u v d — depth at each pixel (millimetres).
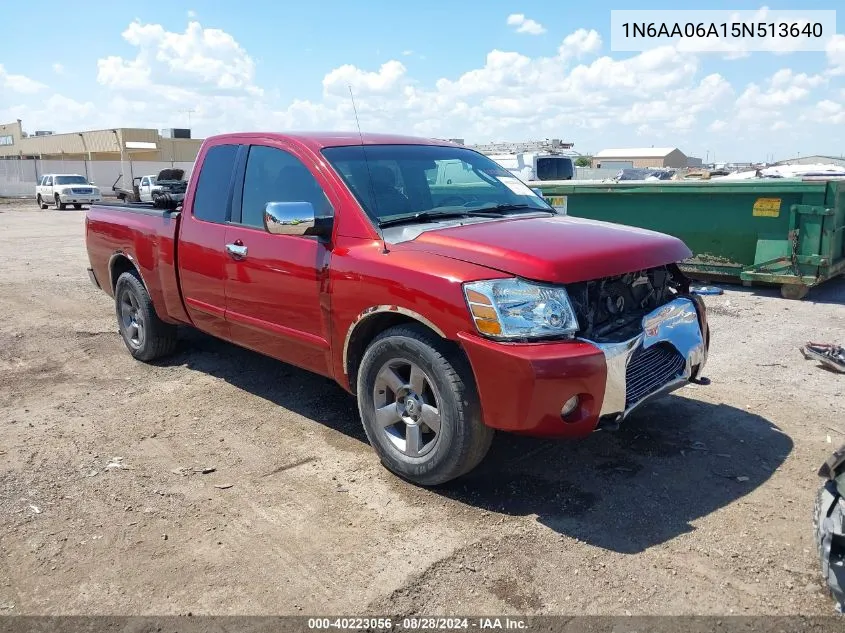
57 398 5305
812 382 5434
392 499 3670
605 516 3461
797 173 15297
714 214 9211
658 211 9719
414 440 3732
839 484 2723
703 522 3396
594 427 3379
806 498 3619
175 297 5469
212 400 5199
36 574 3070
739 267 9133
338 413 4887
